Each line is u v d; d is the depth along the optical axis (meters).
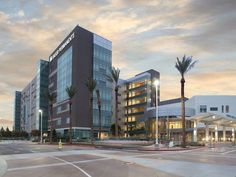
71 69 113.94
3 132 170.25
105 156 31.81
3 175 17.03
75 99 108.56
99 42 119.19
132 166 21.41
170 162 24.50
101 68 118.62
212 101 118.25
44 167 21.11
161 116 111.44
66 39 122.38
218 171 18.39
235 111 116.56
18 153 38.41
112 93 135.62
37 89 152.88
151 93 139.00
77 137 100.88
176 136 106.06
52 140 99.00
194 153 37.31
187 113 113.75
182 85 54.59
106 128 117.62
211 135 98.94
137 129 128.62
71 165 22.34
